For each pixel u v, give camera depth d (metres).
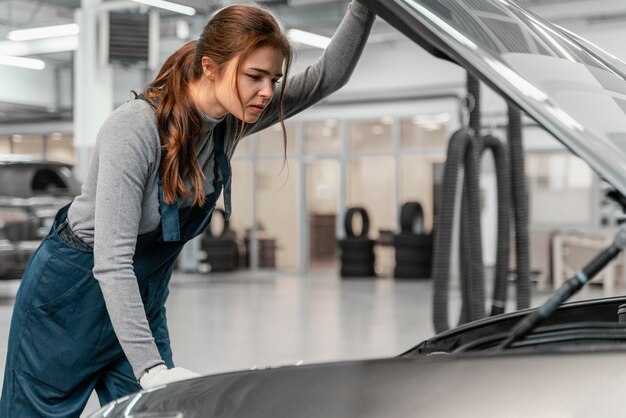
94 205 1.59
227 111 1.53
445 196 3.93
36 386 1.67
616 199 0.95
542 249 12.29
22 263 8.75
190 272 14.95
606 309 1.65
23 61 15.09
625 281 11.80
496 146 3.98
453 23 1.05
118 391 1.71
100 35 11.44
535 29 1.22
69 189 9.18
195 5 10.52
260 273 15.08
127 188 1.48
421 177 14.61
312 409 0.94
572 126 0.95
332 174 15.34
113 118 1.52
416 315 8.70
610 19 12.48
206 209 1.66
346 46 1.80
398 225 14.77
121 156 1.48
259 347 6.63
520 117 3.99
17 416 1.68
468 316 3.94
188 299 10.41
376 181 14.98
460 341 1.70
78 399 1.70
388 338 7.09
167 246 1.64
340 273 14.07
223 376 1.10
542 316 1.07
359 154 15.09
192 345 6.73
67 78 18.00
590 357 0.91
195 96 1.52
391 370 0.98
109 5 11.22
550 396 0.87
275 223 15.75
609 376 0.87
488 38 1.06
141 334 1.44
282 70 1.49
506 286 4.02
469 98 4.00
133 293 1.46
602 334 1.34
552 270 12.34
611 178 0.91
